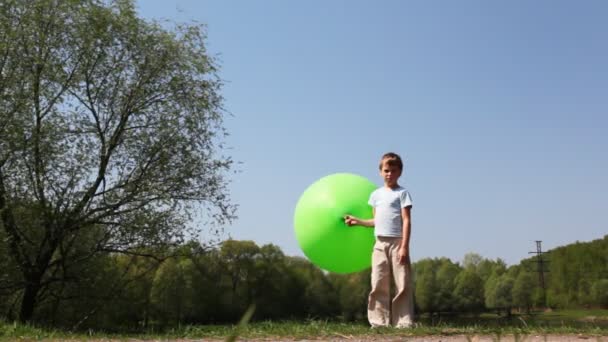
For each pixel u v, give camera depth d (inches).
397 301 206.4
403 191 212.8
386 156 216.7
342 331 188.9
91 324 510.3
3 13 426.3
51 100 445.1
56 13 443.2
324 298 1788.9
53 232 446.6
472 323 214.7
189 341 179.3
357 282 1861.5
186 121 478.9
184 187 469.4
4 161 420.8
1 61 429.7
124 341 184.5
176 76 477.7
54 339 187.8
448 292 2871.6
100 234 472.1
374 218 215.9
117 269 516.7
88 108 465.7
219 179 484.4
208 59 486.6
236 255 1439.5
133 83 470.3
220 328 214.1
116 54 467.5
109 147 460.1
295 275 1738.4
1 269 435.2
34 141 421.7
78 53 454.0
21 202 429.7
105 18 453.1
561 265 2667.3
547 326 200.1
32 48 433.7
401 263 205.5
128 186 454.0
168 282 883.4
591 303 2458.2
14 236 435.5
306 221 225.0
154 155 470.0
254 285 1473.9
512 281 2802.7
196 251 489.1
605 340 161.3
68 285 496.1
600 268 2514.8
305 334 184.9
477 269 3398.1
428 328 190.9
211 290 1162.0
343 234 220.1
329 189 225.6
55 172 440.5
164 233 463.8
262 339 175.9
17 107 422.3
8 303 511.5
